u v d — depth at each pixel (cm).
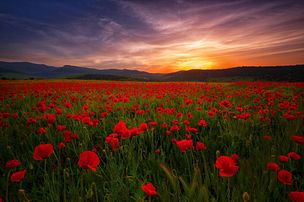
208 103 736
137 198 179
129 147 296
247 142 320
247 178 197
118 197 194
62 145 269
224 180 194
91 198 211
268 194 186
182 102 756
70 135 301
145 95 928
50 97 1015
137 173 252
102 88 1549
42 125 490
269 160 230
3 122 446
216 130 419
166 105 715
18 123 501
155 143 367
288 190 206
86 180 224
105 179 226
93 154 158
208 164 268
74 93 1216
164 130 408
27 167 269
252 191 181
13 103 780
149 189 149
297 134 323
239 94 943
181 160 284
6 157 314
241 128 388
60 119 510
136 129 270
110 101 797
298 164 258
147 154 321
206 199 158
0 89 1354
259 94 911
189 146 207
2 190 225
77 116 413
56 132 405
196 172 171
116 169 229
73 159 309
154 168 253
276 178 188
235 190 177
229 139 347
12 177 161
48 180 216
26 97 995
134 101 794
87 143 353
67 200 193
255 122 450
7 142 355
